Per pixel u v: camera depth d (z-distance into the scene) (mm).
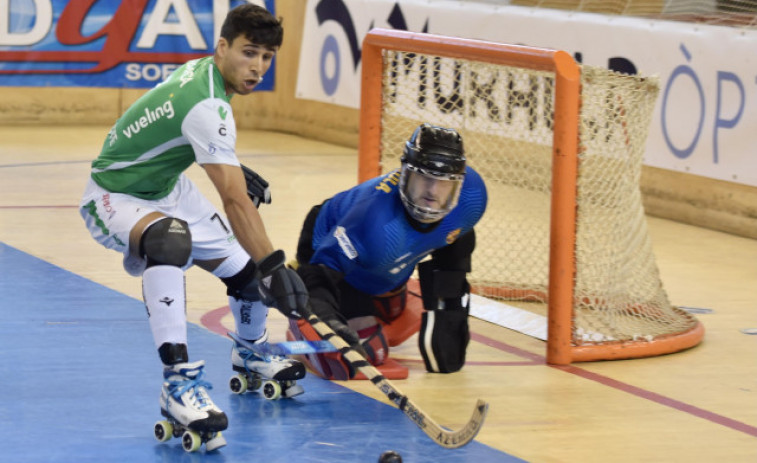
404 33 16109
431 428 9766
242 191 10414
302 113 38438
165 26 37500
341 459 10266
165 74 37906
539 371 13766
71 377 12547
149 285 10484
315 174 30391
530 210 21141
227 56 10547
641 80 15633
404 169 11766
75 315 15289
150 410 11531
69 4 36406
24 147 32500
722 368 14203
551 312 14016
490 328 15984
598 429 11516
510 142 20234
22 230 21250
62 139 34406
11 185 26297
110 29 37062
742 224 24969
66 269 18125
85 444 10445
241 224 10352
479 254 19344
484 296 17484
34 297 16188
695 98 25047
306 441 10750
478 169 20547
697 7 25688
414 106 18641
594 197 14875
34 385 12211
